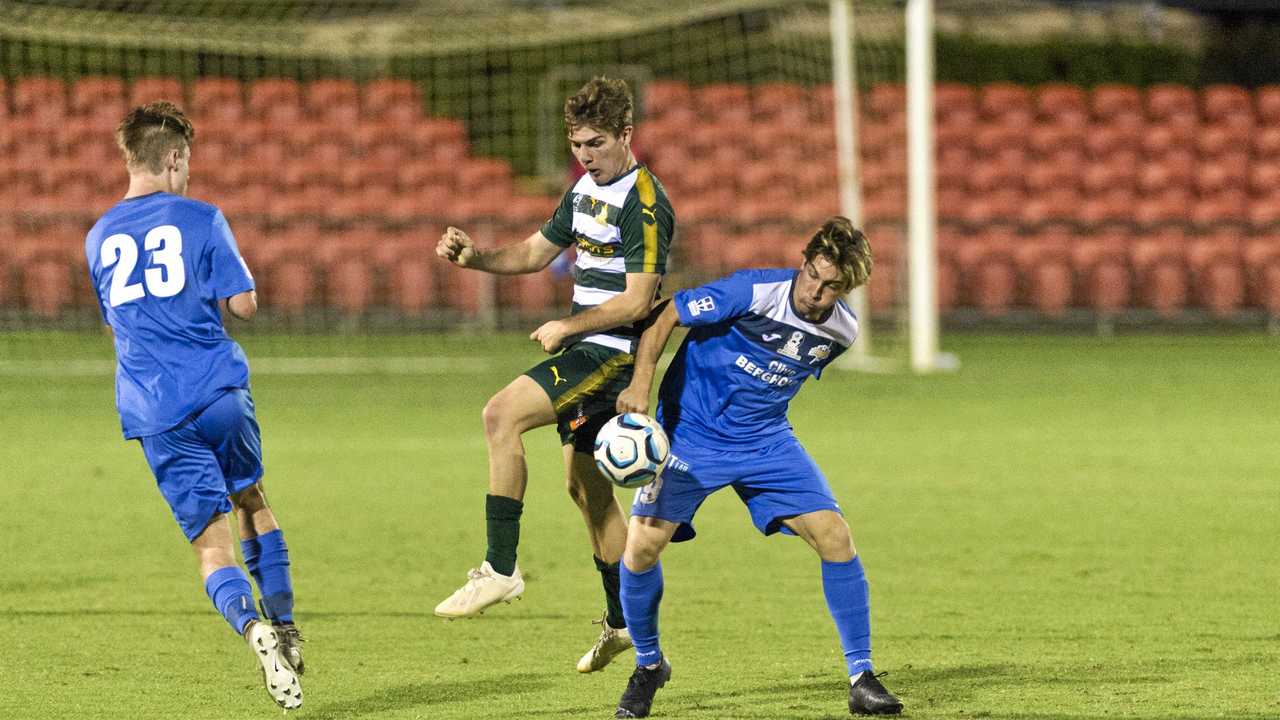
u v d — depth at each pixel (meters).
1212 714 16.02
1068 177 71.31
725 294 15.77
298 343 61.66
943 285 67.06
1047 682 17.52
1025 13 89.88
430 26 79.19
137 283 16.70
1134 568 24.55
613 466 15.67
